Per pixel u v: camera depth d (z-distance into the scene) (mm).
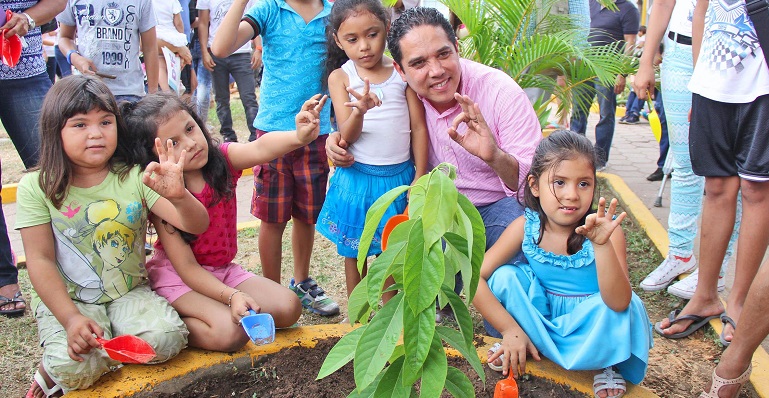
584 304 2406
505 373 2418
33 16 3451
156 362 2506
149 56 4363
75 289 2551
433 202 1523
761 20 2533
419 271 1518
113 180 2553
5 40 3299
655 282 3553
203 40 6816
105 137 2418
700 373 2799
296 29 3275
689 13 3256
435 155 3092
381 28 2943
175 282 2740
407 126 3031
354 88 2982
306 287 3441
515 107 2928
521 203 2842
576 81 4305
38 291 2422
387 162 2992
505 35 4102
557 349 2418
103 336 2420
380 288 1592
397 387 1716
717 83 2682
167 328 2471
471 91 2969
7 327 3248
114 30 4078
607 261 2197
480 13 4000
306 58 3297
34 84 3652
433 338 1639
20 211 2457
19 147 3744
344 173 3064
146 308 2535
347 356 1709
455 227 1716
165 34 6320
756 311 2262
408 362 1537
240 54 6867
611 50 4277
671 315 3168
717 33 2680
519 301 2463
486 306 2502
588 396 2396
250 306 2549
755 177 2670
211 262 2846
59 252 2523
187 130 2607
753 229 2779
